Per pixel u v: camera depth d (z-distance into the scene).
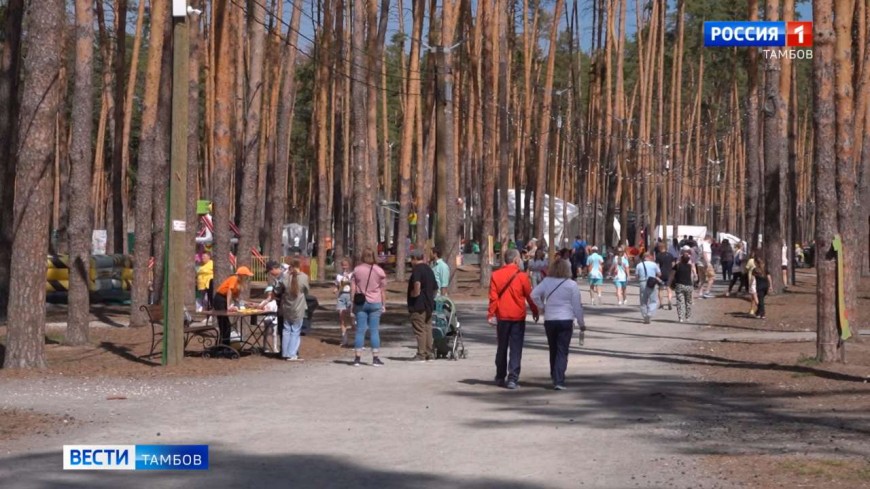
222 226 21.92
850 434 10.89
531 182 66.69
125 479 8.77
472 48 49.25
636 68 75.38
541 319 29.12
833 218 17.03
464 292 39.81
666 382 15.48
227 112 22.02
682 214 98.88
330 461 9.58
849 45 18.77
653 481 8.66
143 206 24.84
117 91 36.94
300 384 15.34
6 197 25.78
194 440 10.66
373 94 42.66
